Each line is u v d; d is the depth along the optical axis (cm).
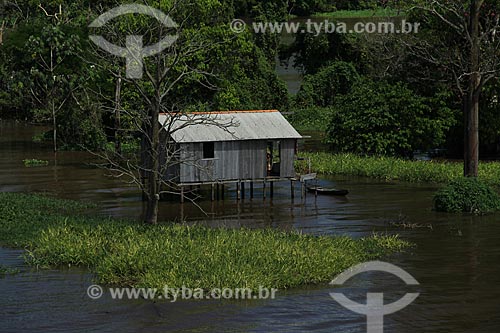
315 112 9144
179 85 6412
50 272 3189
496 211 4500
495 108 6475
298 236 3681
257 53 8912
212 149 4825
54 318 2633
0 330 2525
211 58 6531
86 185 5422
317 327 2559
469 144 4803
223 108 6688
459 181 4584
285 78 11794
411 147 6419
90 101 6975
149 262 3094
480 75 4988
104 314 2673
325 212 4488
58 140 7662
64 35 7419
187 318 2634
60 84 7394
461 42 6406
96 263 3275
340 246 3503
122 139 7300
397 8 6494
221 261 3114
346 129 6569
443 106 6512
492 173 5522
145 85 6200
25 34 7875
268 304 2778
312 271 3083
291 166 4922
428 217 4344
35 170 6122
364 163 6016
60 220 4006
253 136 4759
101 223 3900
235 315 2661
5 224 4000
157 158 3897
